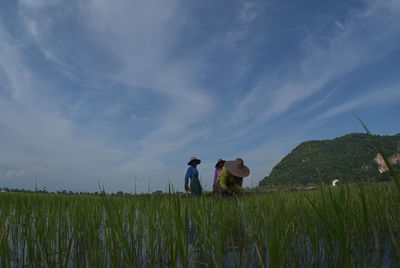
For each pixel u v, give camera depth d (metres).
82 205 3.73
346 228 2.34
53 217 3.17
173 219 2.59
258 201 4.00
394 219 2.56
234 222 3.54
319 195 4.19
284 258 2.36
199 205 3.47
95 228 2.76
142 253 2.77
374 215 2.77
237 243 2.94
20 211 3.36
